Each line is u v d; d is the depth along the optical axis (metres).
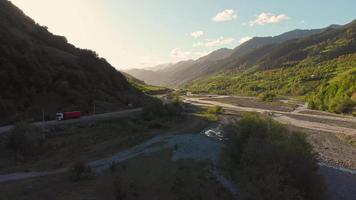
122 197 35.84
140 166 49.03
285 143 43.56
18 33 110.00
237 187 42.75
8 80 79.19
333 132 97.12
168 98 185.12
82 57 120.56
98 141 67.75
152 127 89.50
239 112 146.38
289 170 41.72
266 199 37.69
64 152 58.69
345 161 64.31
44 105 82.38
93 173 43.69
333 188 48.16
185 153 60.12
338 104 139.00
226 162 52.78
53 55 107.44
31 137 56.47
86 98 95.88
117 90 121.00
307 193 41.53
